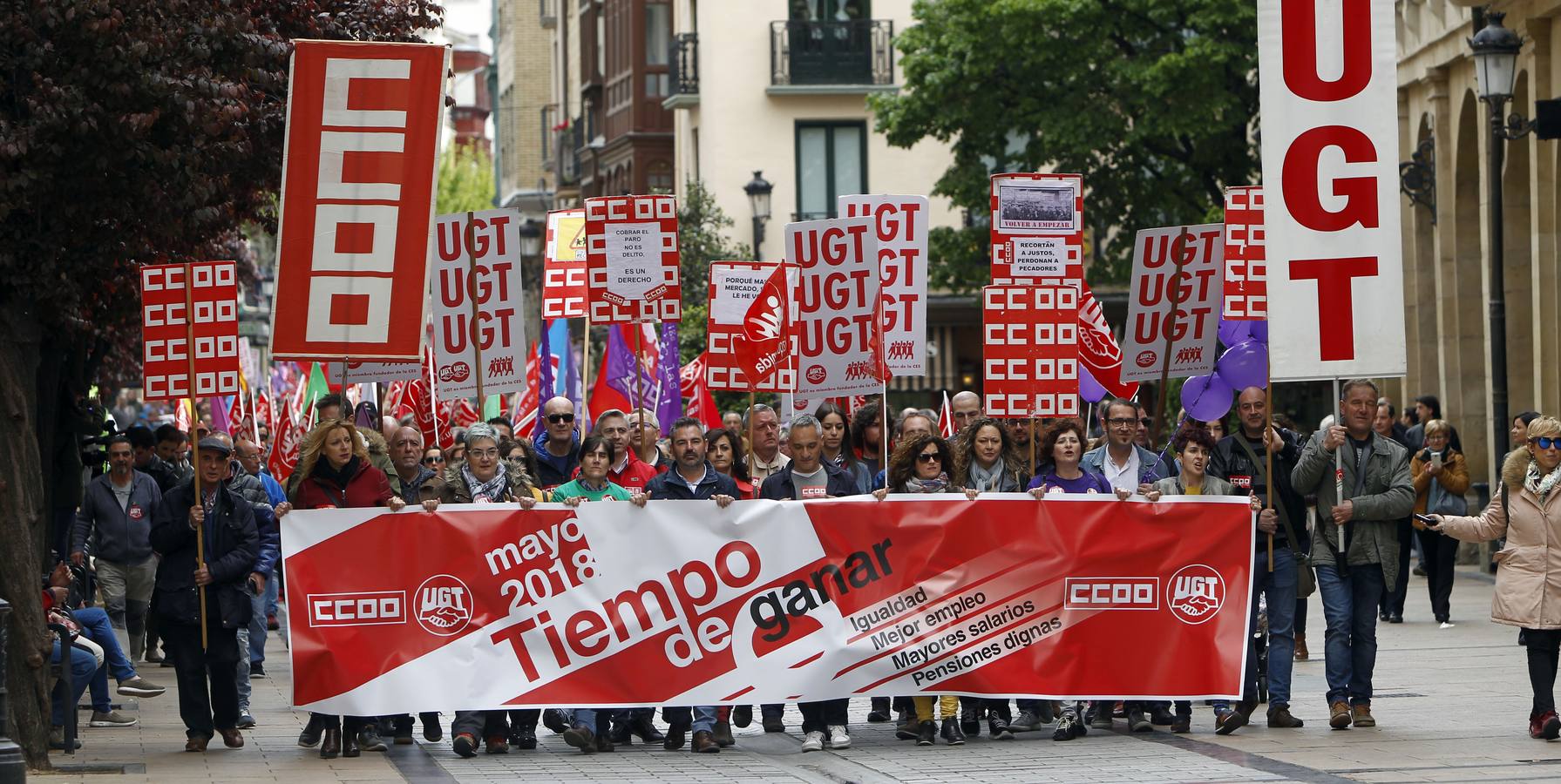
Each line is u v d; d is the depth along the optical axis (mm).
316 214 25391
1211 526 26016
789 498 26688
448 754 26375
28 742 24562
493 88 198375
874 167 98188
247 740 28125
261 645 37719
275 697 34250
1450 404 62344
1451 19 60156
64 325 27906
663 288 32469
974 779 22859
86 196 25875
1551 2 52250
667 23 110688
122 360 49125
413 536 25625
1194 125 69438
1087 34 71750
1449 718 27703
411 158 25391
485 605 25703
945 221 98062
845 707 26438
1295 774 22766
